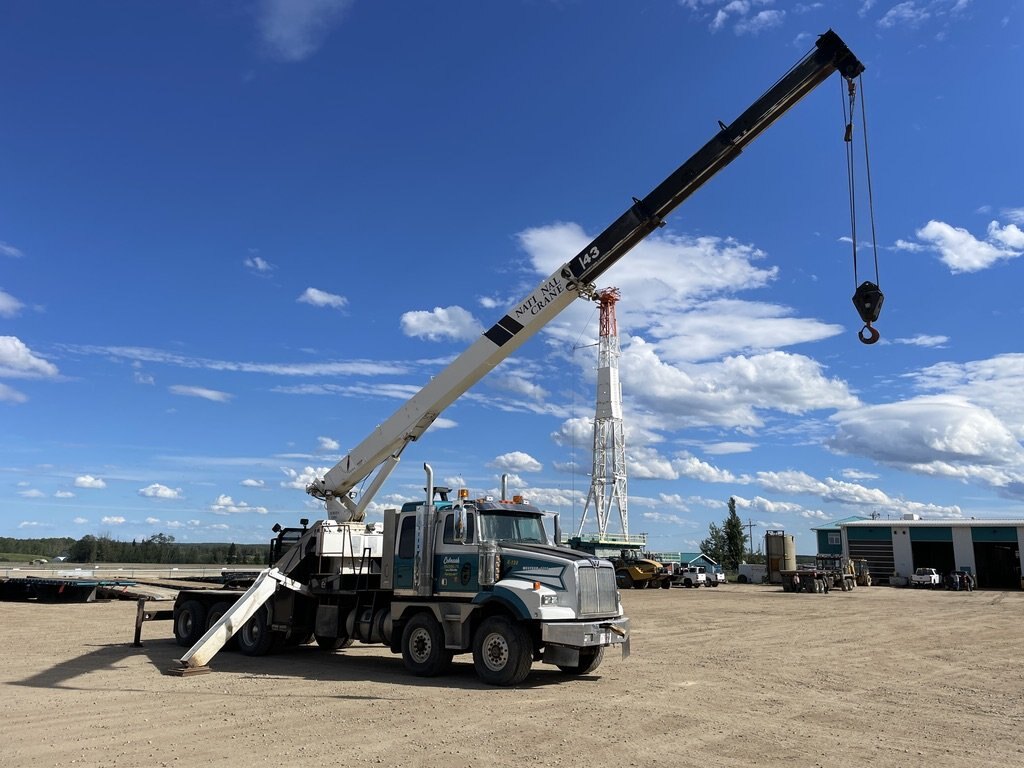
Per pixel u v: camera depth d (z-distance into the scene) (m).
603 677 12.45
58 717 8.82
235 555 85.31
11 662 13.29
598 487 65.19
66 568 53.25
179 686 11.11
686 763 7.11
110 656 14.14
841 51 11.45
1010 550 62.91
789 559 63.81
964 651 17.09
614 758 7.23
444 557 12.66
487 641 11.59
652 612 29.34
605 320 67.00
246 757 7.09
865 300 10.47
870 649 17.19
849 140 11.20
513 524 12.99
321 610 14.62
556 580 11.66
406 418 14.50
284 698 10.16
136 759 7.00
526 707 9.66
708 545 92.81
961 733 8.70
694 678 12.49
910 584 60.97
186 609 15.88
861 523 66.94
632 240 12.77
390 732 8.16
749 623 24.17
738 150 12.20
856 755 7.56
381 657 14.86
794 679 12.62
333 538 14.77
